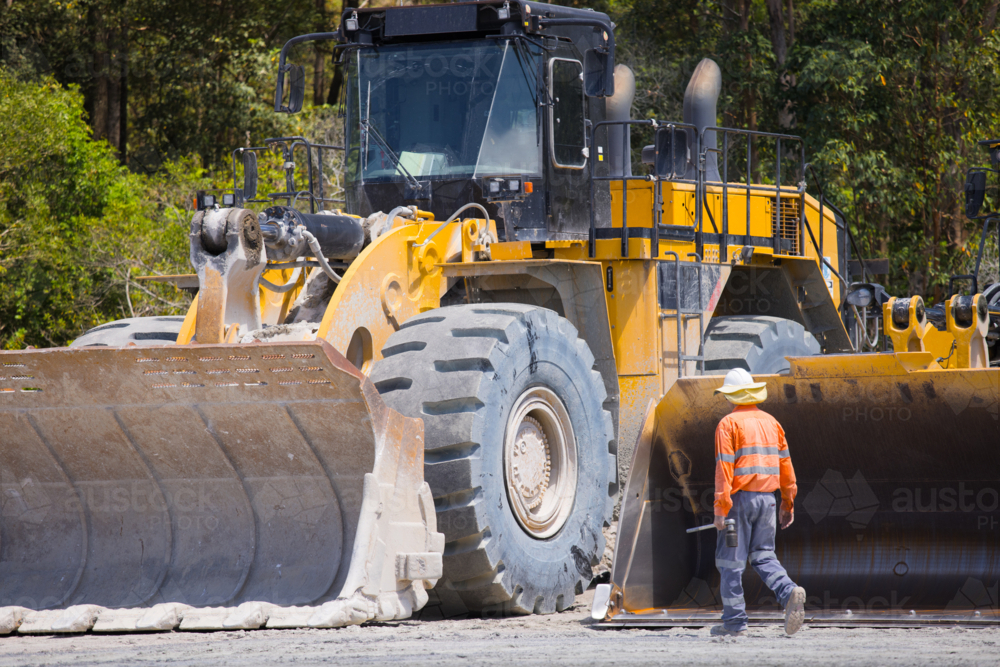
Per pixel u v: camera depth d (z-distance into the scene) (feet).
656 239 99.09
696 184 105.91
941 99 259.80
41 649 64.23
